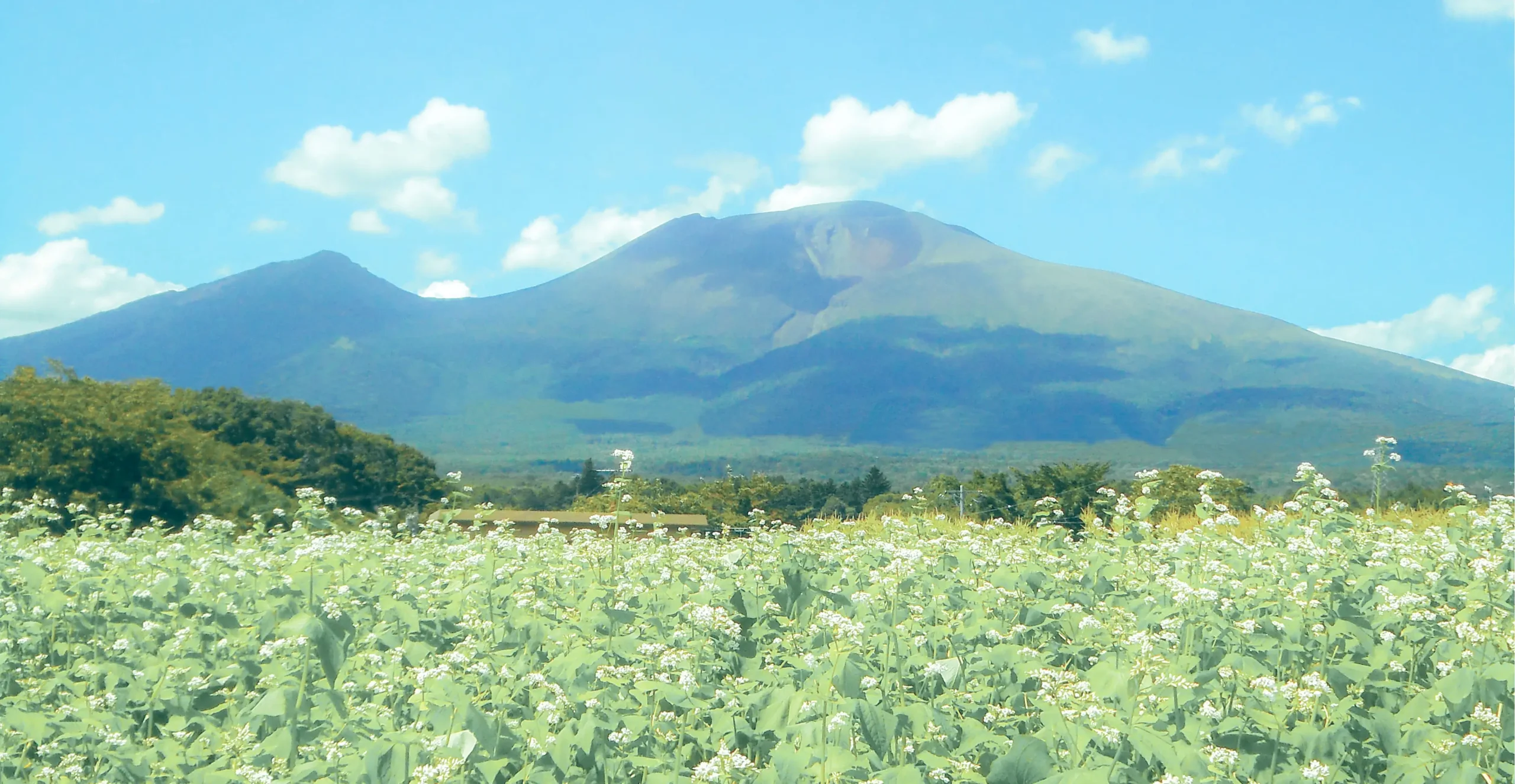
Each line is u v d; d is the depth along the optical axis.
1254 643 6.05
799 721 5.02
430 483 76.50
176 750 5.13
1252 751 4.99
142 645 7.20
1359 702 5.41
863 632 6.10
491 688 5.63
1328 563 8.05
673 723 5.51
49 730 5.23
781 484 58.59
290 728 5.00
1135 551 9.04
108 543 10.41
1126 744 4.91
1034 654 6.01
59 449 39.41
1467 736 4.81
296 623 5.19
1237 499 18.28
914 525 11.34
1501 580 6.57
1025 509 17.69
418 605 7.97
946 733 4.86
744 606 7.23
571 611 7.59
